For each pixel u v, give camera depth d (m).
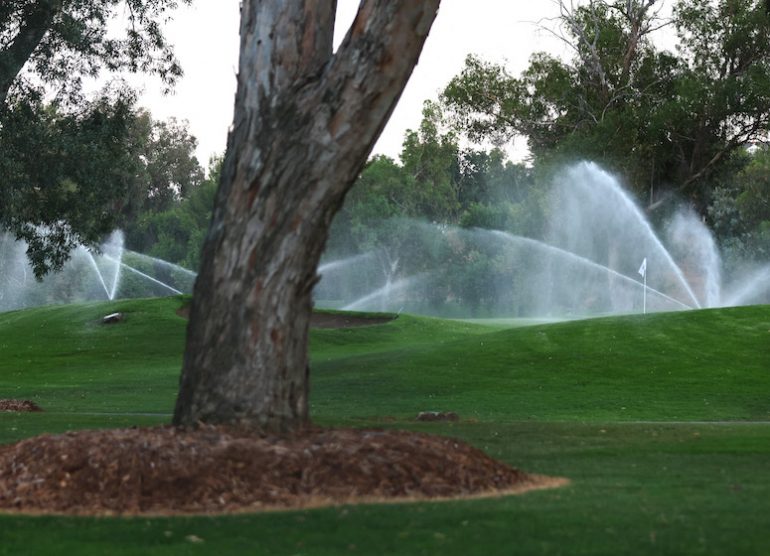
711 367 32.44
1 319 54.22
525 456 14.53
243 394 11.98
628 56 79.56
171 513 9.50
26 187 33.09
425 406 26.73
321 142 12.07
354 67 12.02
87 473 10.17
